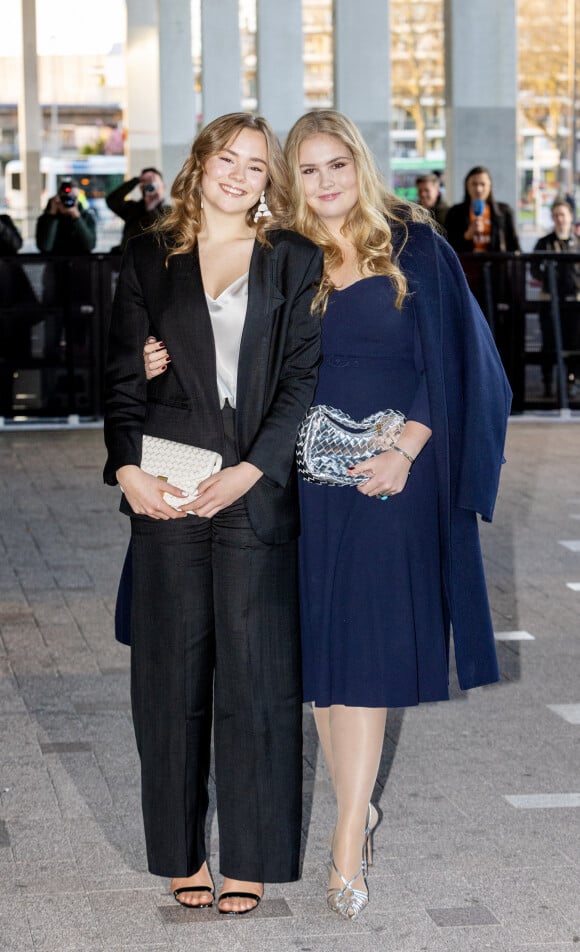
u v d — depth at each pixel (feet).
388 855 13.61
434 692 12.86
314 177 12.50
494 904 12.53
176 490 11.67
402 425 12.48
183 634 12.04
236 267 11.91
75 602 23.07
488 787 15.43
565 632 21.70
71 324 42.50
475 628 12.96
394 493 12.43
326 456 12.34
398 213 12.83
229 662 12.11
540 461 36.78
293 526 12.10
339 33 68.64
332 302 12.53
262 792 12.22
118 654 20.25
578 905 12.51
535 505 31.19
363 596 12.59
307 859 13.48
